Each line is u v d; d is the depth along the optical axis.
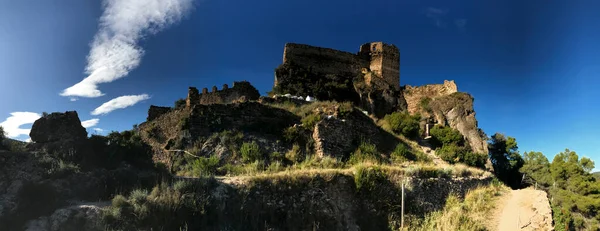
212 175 18.12
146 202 13.67
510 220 21.95
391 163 26.41
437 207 22.56
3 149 15.72
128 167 18.02
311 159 23.58
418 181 22.59
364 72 45.16
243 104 25.50
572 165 41.94
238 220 15.24
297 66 41.66
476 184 27.27
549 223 21.59
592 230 33.53
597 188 39.66
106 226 12.45
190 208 14.27
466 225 20.67
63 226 12.22
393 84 46.31
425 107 41.62
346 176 20.03
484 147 36.62
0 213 12.06
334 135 25.58
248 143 23.20
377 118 37.91
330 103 29.50
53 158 15.66
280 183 17.59
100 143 18.81
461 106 39.25
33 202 12.95
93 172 15.75
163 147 23.38
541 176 43.28
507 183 41.28
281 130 25.27
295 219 16.69
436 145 34.69
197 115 23.95
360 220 18.92
